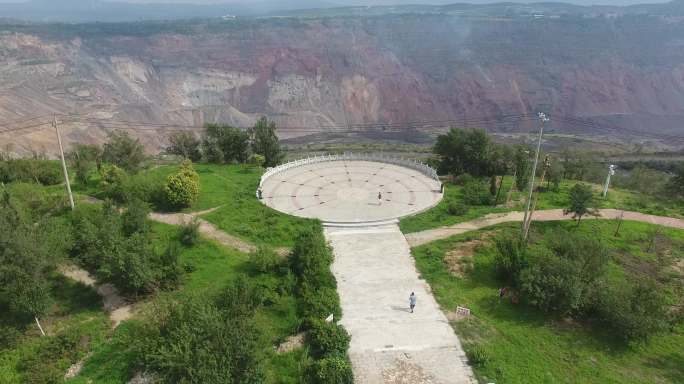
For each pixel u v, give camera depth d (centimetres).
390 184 6538
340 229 5028
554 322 3416
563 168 7531
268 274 3862
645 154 14688
